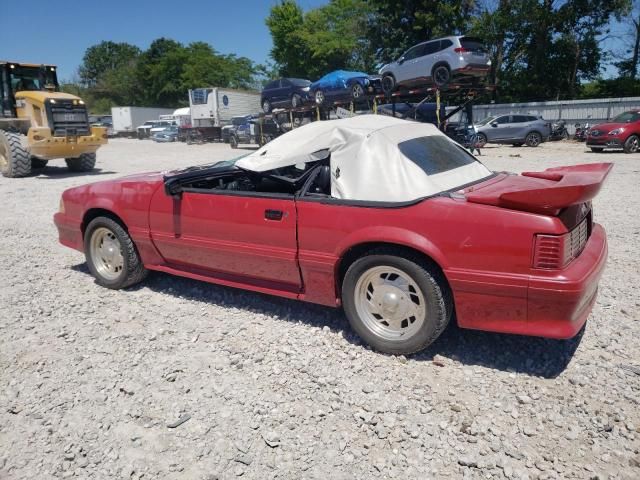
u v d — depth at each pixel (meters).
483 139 19.59
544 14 34.50
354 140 3.75
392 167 3.60
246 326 4.10
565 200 2.90
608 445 2.61
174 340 3.90
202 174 4.57
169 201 4.45
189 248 4.41
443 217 3.23
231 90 35.22
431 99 19.55
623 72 38.62
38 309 4.53
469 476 2.44
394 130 3.94
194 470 2.53
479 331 3.89
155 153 24.95
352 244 3.52
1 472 2.54
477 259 3.14
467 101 19.86
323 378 3.29
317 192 3.93
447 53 16.81
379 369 3.40
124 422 2.91
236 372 3.41
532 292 3.02
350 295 3.63
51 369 3.50
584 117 28.39
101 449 2.70
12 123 15.02
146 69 71.50
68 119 14.46
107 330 4.11
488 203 3.18
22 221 8.53
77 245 5.23
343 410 2.97
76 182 13.50
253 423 2.87
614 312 4.14
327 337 3.87
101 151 26.98
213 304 4.59
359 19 38.28
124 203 4.72
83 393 3.21
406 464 2.53
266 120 26.34
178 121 44.22
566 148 21.78
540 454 2.57
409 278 3.39
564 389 3.11
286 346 3.74
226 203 4.11
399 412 2.93
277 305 4.50
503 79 37.25
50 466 2.58
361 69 41.31
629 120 18.73
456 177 3.87
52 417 2.97
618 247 5.97
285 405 3.03
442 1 33.47
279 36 43.78
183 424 2.88
